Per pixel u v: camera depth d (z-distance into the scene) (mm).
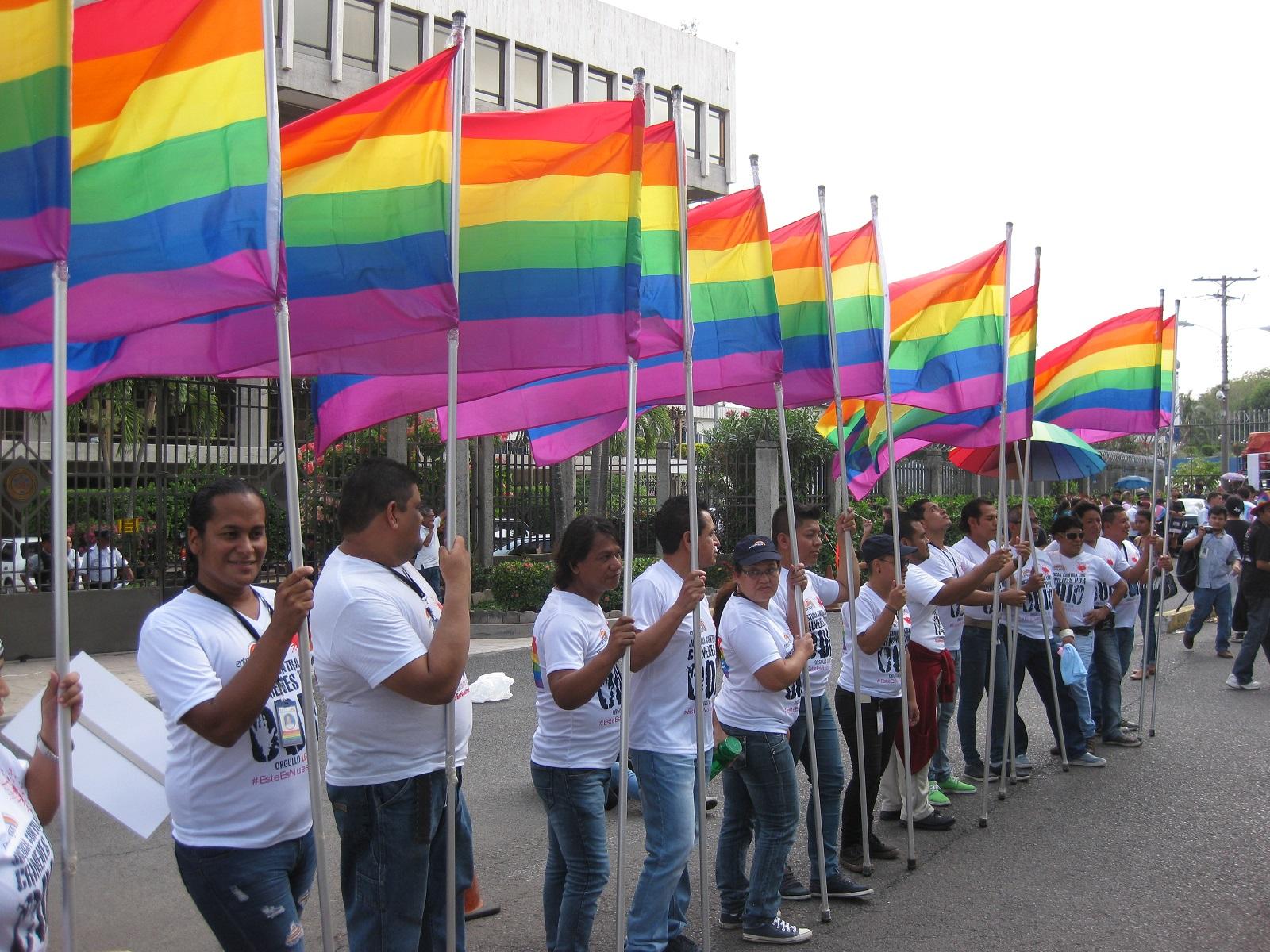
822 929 4984
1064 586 8086
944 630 7484
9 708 9477
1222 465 39875
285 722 3234
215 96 3359
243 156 3320
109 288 3375
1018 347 7668
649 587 4516
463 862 3793
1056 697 7715
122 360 4102
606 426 6078
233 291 3295
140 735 4031
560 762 4145
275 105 3318
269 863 3152
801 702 5285
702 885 4270
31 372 4078
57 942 5016
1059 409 9289
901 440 7883
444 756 3471
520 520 17531
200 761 3105
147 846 6406
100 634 12781
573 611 4180
